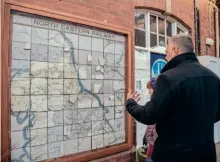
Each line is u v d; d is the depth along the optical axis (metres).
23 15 3.85
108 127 5.01
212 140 2.30
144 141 4.75
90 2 4.71
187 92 2.18
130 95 2.51
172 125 2.21
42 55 4.05
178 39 2.42
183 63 2.35
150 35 6.44
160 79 2.22
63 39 4.32
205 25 8.48
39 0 4.02
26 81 3.86
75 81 4.47
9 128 3.66
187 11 7.52
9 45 3.69
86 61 4.64
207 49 8.55
